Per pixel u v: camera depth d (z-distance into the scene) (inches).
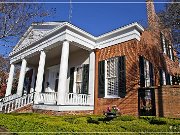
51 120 286.2
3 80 1075.3
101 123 307.3
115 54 521.0
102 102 505.0
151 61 558.9
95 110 509.0
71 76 618.8
